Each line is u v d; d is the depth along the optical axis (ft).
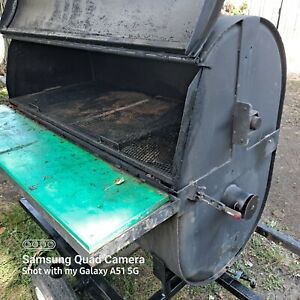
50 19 5.36
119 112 5.91
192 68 5.77
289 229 7.89
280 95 4.80
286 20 19.98
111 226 3.23
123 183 3.96
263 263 6.88
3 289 6.45
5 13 6.20
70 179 4.10
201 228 4.23
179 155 3.45
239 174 4.54
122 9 4.27
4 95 13.23
